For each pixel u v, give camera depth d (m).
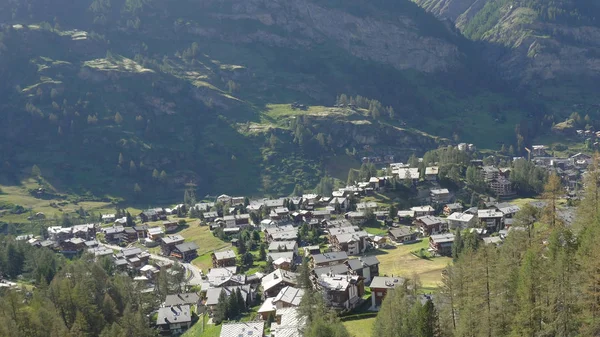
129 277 154.00
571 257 68.44
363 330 99.69
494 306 72.00
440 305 84.75
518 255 88.81
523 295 68.00
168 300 140.38
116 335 106.94
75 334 106.75
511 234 97.12
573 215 107.38
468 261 80.88
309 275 123.56
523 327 66.50
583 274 65.12
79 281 132.25
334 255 151.25
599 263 62.75
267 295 130.25
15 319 108.88
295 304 112.06
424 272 143.25
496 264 76.44
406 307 83.56
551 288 66.12
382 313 85.81
